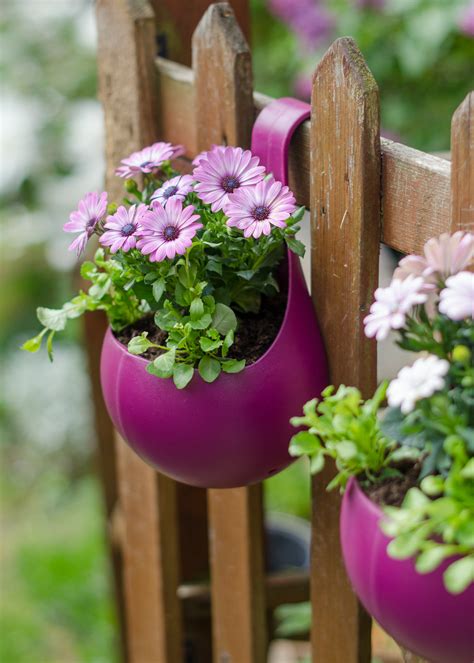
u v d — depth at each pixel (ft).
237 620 6.44
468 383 3.13
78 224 4.34
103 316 7.86
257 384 4.19
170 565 6.91
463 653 3.33
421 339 3.37
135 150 6.15
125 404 4.38
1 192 15.14
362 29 9.53
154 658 7.31
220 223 4.16
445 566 3.21
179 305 4.42
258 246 4.20
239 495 6.01
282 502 12.44
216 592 6.54
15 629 13.05
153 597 7.06
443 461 3.26
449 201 3.78
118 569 8.65
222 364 4.14
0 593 13.92
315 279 4.50
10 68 14.71
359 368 4.35
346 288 4.32
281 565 8.49
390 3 9.32
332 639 5.01
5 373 17.30
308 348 4.36
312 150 4.37
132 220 4.11
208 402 4.17
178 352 4.16
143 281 4.35
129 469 6.95
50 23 14.93
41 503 16.39
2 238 17.21
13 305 17.10
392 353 8.46
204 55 5.10
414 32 9.00
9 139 14.98
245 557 6.15
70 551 14.51
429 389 3.05
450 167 3.81
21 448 17.21
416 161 3.94
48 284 17.08
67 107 14.80
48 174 14.88
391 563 3.35
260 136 4.64
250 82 4.93
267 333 4.47
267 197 3.99
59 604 13.46
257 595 6.29
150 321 4.78
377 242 4.24
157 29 6.20
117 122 6.28
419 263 3.38
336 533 4.75
